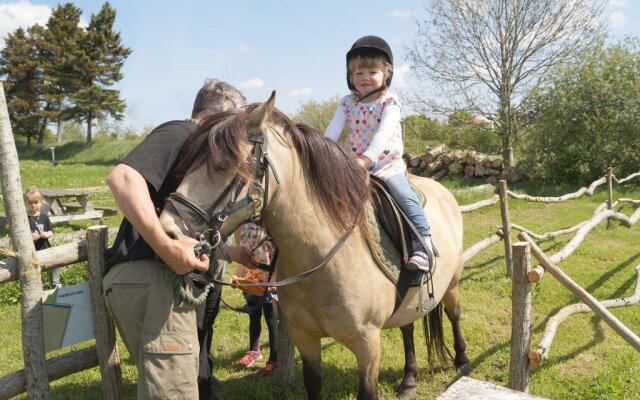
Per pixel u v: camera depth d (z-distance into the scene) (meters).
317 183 2.16
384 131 2.54
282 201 2.07
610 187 8.30
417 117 19.97
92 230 2.47
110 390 2.61
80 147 38.53
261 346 4.24
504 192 5.77
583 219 9.05
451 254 3.05
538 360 2.73
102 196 13.98
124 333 2.14
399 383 3.53
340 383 3.50
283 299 2.41
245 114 1.91
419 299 2.61
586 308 3.50
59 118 41.41
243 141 1.83
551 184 12.50
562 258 3.96
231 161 1.77
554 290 5.33
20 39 42.47
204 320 2.96
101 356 2.58
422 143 20.53
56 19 42.84
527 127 14.80
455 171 13.87
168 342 2.04
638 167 11.83
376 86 2.68
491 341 4.21
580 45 14.80
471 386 1.67
